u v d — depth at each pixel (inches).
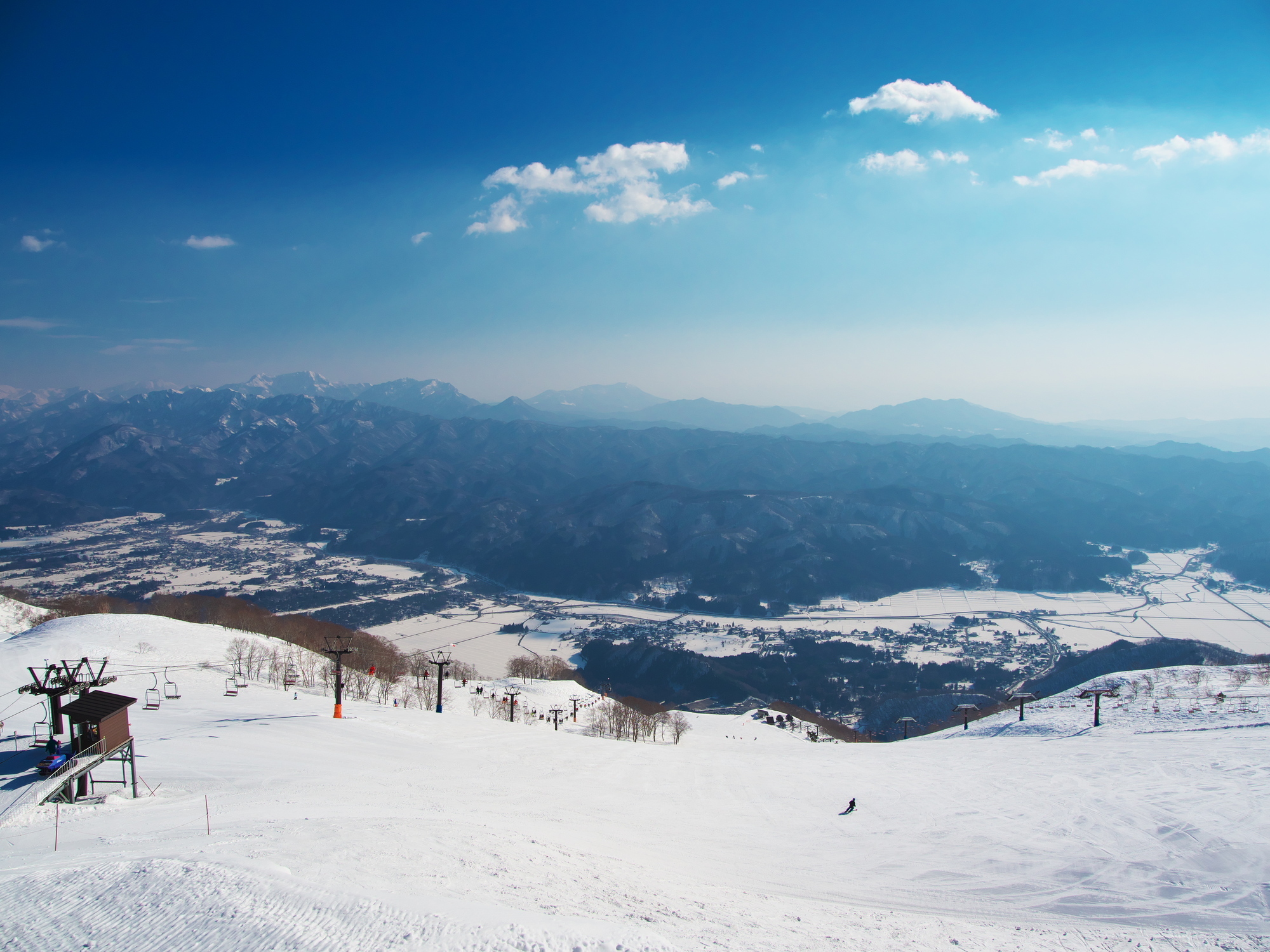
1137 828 1235.2
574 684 4498.0
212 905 542.9
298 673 2600.9
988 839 1222.9
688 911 715.4
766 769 2015.3
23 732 1269.7
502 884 682.2
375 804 1075.9
